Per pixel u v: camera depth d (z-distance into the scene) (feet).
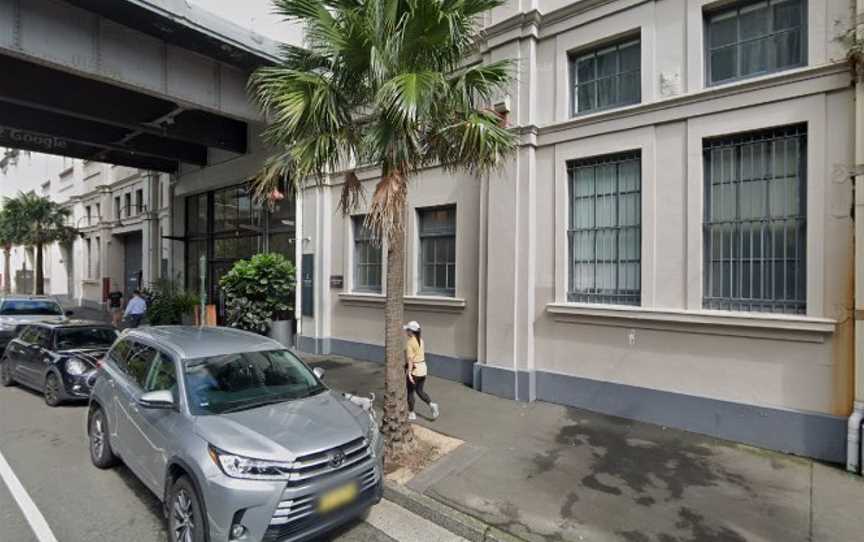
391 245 16.12
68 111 33.35
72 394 22.53
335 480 10.75
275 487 9.86
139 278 65.57
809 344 16.06
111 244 71.05
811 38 16.20
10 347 27.71
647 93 19.69
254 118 35.50
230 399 12.43
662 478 14.64
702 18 18.57
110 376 15.60
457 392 23.95
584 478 14.66
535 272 22.93
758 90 16.99
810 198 16.05
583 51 22.08
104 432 15.38
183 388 12.16
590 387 20.98
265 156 41.52
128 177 65.92
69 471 15.43
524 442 17.48
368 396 23.39
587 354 21.20
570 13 21.85
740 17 18.12
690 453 16.44
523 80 23.03
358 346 32.58
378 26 14.84
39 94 31.65
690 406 18.37
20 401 24.18
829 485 14.08
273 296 36.88
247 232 45.65
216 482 9.78
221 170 47.26
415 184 28.40
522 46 23.15
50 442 18.15
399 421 16.22
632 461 15.84
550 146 22.58
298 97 15.20
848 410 15.40
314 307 35.17
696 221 18.37
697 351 18.31
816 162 15.96
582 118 21.27
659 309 18.95
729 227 18.07
